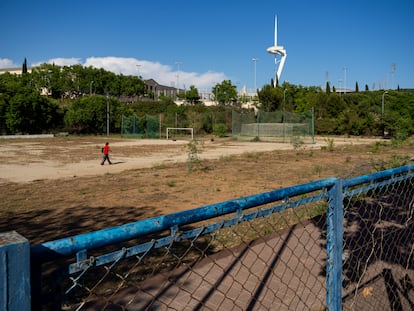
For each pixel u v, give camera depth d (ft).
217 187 36.99
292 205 6.67
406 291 12.40
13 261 3.28
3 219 25.09
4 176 46.98
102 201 30.81
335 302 7.49
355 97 233.96
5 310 3.25
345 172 24.88
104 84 291.38
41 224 23.79
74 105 173.27
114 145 107.65
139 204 29.53
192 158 55.47
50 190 36.55
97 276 14.28
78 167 56.44
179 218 4.99
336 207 7.46
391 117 150.61
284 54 334.85
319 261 15.08
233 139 139.74
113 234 4.32
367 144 103.86
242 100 317.42
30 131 160.97
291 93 246.88
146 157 72.38
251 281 13.30
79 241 4.02
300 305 11.62
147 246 4.75
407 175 9.94
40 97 163.53
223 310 11.35
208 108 224.33
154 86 404.57
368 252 15.43
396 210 20.18
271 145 108.47
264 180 41.39
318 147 96.17
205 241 18.25
